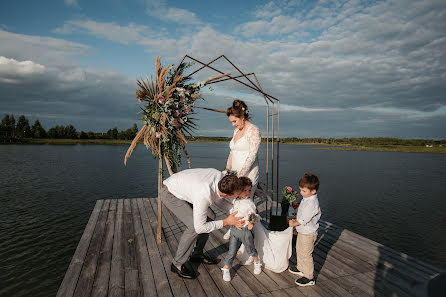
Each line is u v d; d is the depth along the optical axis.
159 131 3.41
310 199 2.61
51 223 9.30
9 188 14.81
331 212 12.18
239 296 2.42
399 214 11.89
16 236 8.16
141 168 24.98
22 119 102.69
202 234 3.03
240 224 2.53
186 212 2.73
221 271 2.88
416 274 2.86
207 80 3.47
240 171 2.99
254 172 3.18
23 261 6.69
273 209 4.73
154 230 4.20
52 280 5.91
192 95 3.46
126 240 3.76
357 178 22.44
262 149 85.69
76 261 3.08
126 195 13.48
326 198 14.78
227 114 3.07
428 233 9.71
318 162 37.50
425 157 55.81
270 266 2.87
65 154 41.19
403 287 2.60
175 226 4.42
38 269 6.34
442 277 1.28
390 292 2.51
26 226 8.98
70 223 9.30
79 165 26.59
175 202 2.77
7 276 6.03
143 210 5.45
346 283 2.67
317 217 2.63
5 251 7.18
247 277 2.77
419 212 12.15
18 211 10.59
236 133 3.29
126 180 17.92
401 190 17.14
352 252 3.40
